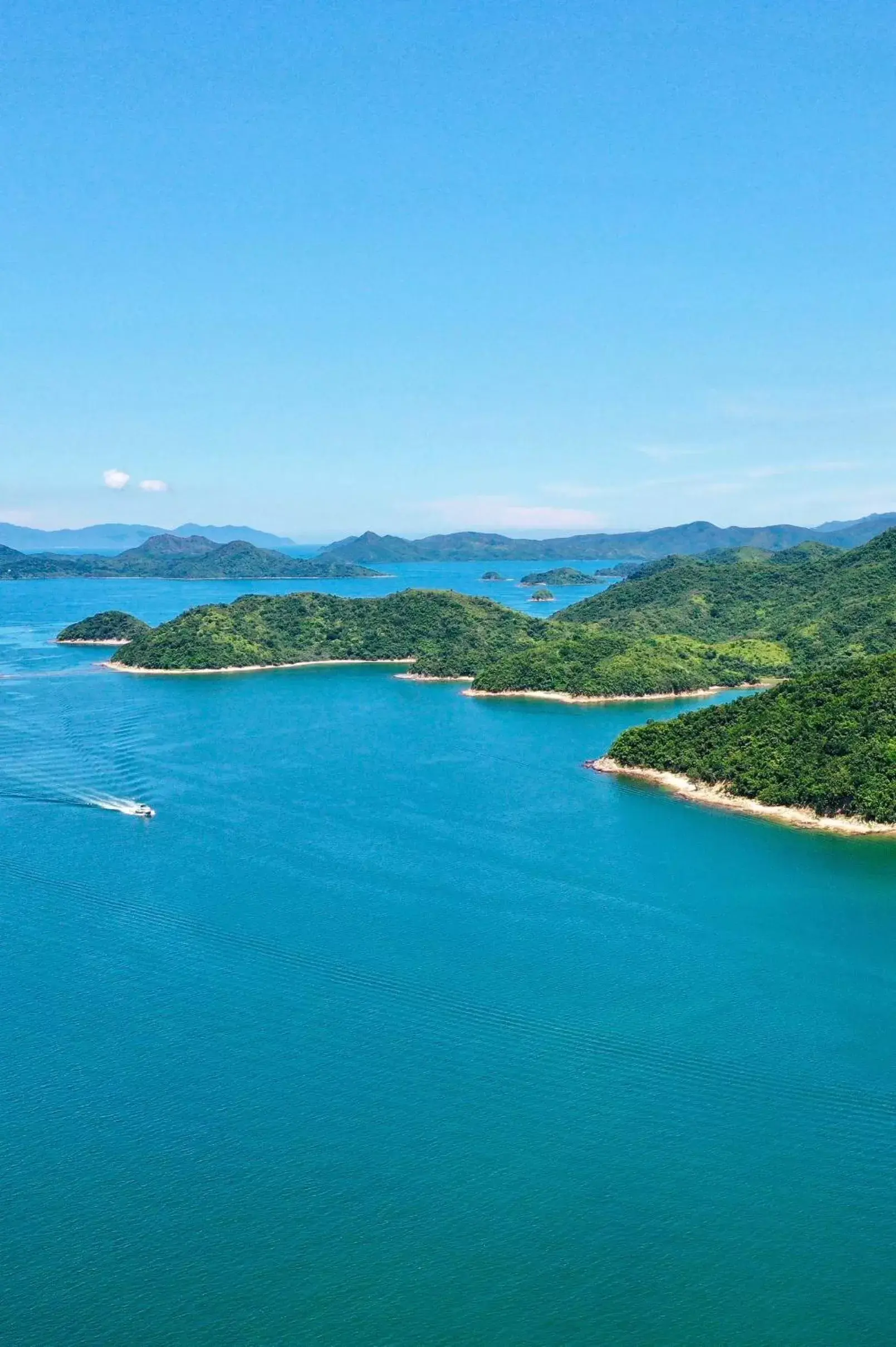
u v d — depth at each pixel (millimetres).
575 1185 62281
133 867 115875
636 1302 54250
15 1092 71438
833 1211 60094
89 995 85188
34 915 101750
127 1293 55312
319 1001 84000
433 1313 53750
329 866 116250
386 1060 75375
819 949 93562
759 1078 72500
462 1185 62312
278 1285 55625
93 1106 69875
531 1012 81750
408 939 95562
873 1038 77562
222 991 85750
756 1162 64125
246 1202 61188
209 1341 52344
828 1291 54906
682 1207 60500
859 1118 68062
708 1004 83000
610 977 87688
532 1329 52875
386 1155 64875
